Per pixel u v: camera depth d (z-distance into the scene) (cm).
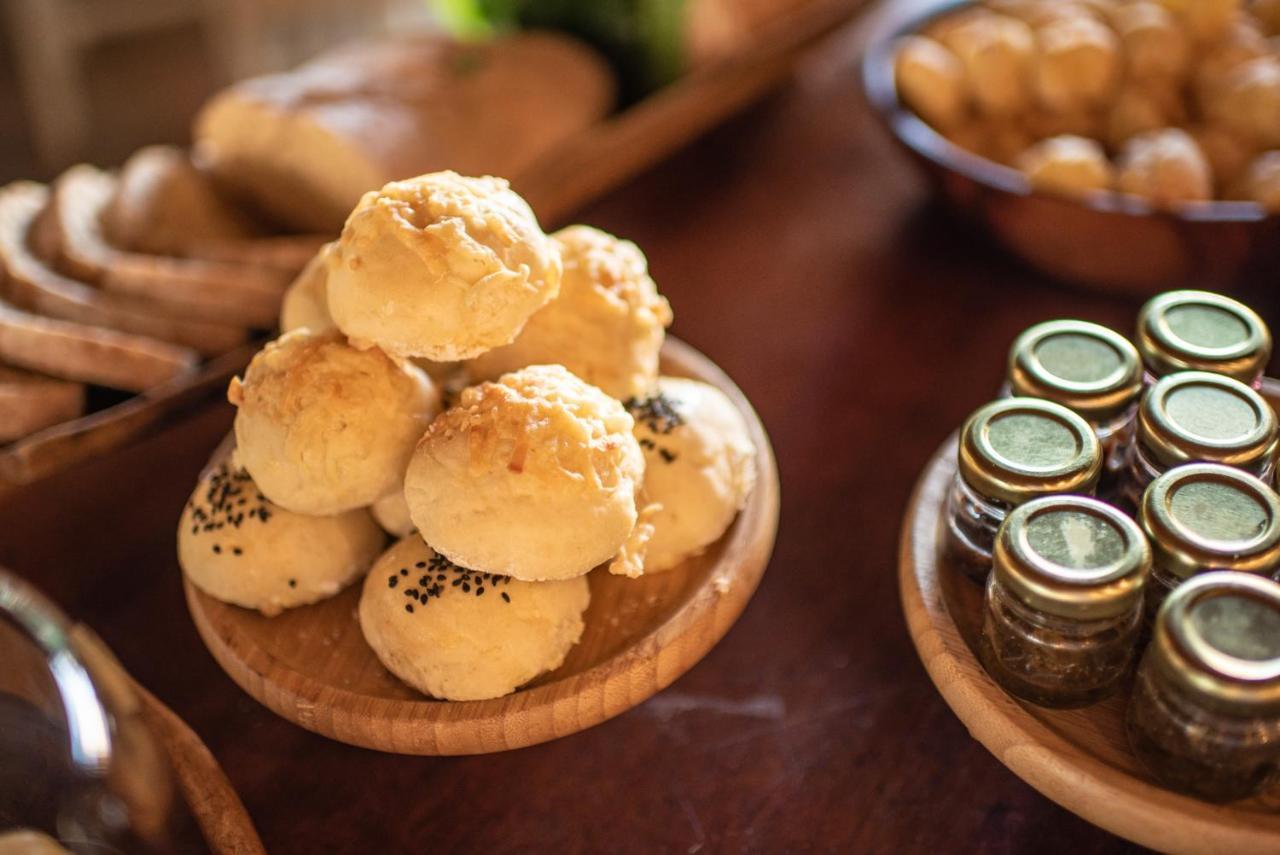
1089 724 54
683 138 97
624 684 56
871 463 72
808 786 58
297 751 60
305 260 82
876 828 57
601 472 55
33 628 50
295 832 58
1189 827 50
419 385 58
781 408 75
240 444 58
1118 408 57
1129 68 90
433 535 55
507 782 59
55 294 80
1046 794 53
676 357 68
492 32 108
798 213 90
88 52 205
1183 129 89
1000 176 78
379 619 57
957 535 58
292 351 57
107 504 70
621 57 107
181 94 199
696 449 61
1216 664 48
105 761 49
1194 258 75
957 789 58
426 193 55
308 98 94
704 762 59
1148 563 51
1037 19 94
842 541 68
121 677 52
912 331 80
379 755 60
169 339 79
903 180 93
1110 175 82
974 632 57
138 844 50
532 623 56
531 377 56
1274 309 77
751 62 96
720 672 63
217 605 59
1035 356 59
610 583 60
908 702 61
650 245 87
